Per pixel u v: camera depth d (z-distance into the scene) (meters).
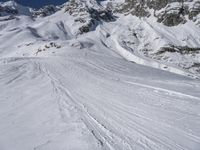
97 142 8.06
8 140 8.69
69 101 13.53
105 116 10.83
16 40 133.00
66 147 7.87
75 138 8.45
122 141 8.16
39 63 33.31
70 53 64.75
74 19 169.88
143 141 8.18
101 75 25.70
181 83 21.94
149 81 22.89
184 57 110.88
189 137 8.57
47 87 17.44
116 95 15.43
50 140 8.45
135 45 124.38
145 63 90.00
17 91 16.22
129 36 134.25
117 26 155.50
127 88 18.14
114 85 19.34
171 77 29.89
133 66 39.53
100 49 106.25
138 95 15.61
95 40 124.88
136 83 20.88
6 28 199.25
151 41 128.12
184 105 13.02
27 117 11.02
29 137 8.82
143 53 116.94
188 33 134.62
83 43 106.38
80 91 16.42
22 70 25.19
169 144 7.97
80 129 9.22
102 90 17.00
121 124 9.80
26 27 156.75
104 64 37.94
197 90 18.00
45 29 156.75
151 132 8.98
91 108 12.14
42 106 12.63
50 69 27.84
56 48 84.44
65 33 153.00
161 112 11.60
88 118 10.51
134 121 10.20
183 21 146.88
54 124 9.93
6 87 17.39
